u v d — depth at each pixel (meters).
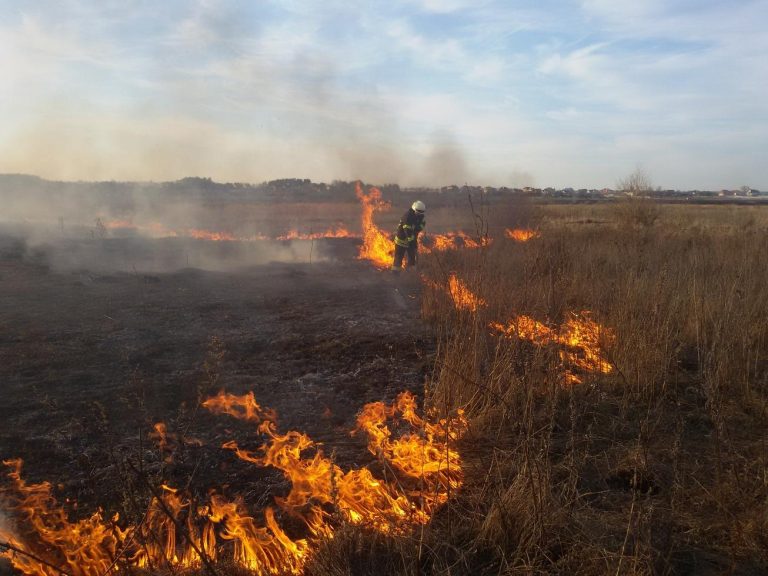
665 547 2.66
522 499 2.84
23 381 5.15
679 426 3.94
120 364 5.71
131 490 2.84
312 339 6.89
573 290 7.23
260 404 4.77
